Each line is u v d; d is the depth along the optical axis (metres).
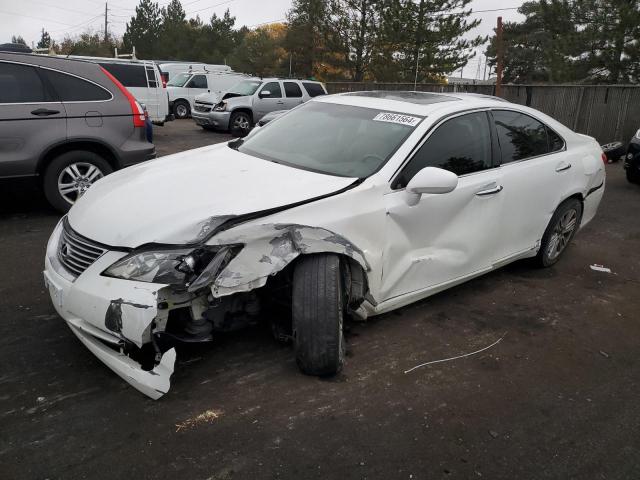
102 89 6.22
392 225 3.47
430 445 2.69
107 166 6.32
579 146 5.30
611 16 22.84
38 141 5.83
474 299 4.47
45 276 3.18
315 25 33.75
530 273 5.17
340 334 3.09
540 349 3.73
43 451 2.50
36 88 5.86
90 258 2.89
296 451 2.59
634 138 9.59
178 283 2.68
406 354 3.52
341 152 3.80
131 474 2.40
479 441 2.75
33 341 3.43
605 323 4.20
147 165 3.93
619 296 4.75
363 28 31.42
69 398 2.89
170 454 2.53
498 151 4.32
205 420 2.77
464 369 3.40
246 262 2.79
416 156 3.69
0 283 4.29
